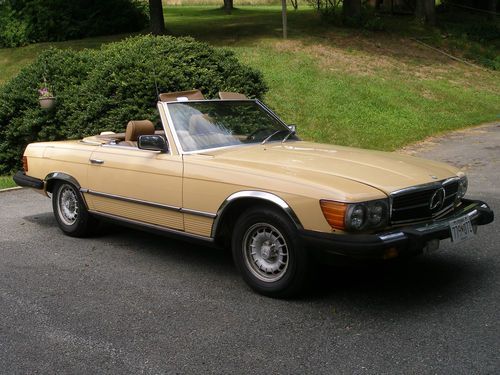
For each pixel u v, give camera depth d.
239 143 5.58
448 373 3.44
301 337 3.97
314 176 4.48
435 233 4.35
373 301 4.56
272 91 15.75
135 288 5.00
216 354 3.77
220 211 4.82
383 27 25.03
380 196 4.25
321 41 21.80
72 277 5.32
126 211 5.75
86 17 23.72
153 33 22.05
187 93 6.30
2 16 23.03
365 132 13.91
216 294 4.82
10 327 4.25
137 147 5.74
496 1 34.78
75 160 6.27
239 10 37.03
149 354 3.80
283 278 4.55
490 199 7.95
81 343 3.98
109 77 10.92
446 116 16.20
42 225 7.26
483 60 23.31
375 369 3.51
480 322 4.11
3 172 11.59
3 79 19.20
